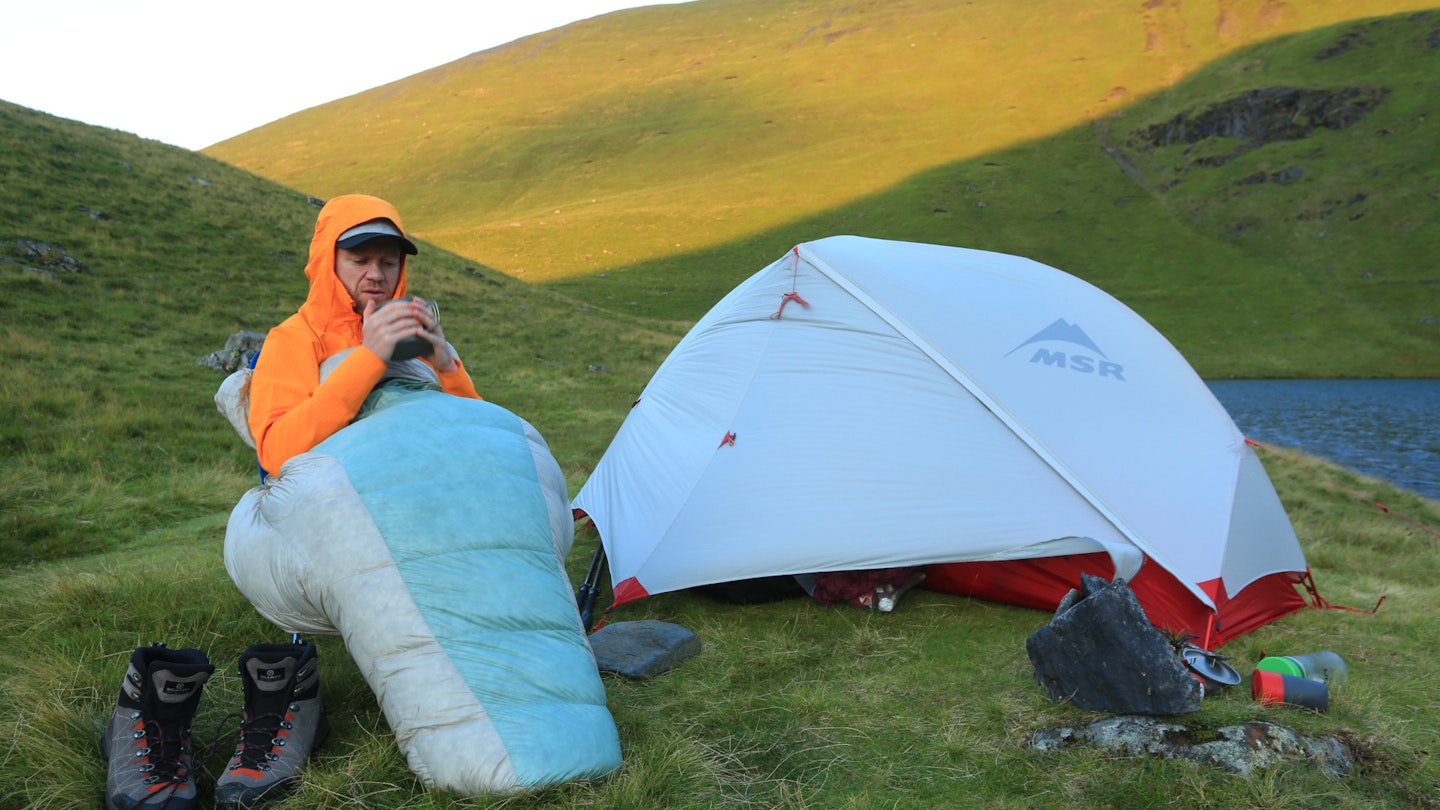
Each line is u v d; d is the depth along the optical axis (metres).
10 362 13.31
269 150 163.25
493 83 179.00
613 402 18.97
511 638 2.87
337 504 2.89
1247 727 3.31
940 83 134.50
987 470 5.06
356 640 2.83
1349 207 81.06
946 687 3.95
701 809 2.82
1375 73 100.88
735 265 76.19
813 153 113.69
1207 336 64.56
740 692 3.86
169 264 22.92
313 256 3.28
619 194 108.81
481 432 3.30
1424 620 5.44
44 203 23.91
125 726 2.69
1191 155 97.69
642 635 4.32
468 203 118.56
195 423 12.03
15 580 5.25
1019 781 3.12
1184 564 4.78
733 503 5.15
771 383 5.54
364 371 3.02
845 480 5.10
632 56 182.25
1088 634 3.61
